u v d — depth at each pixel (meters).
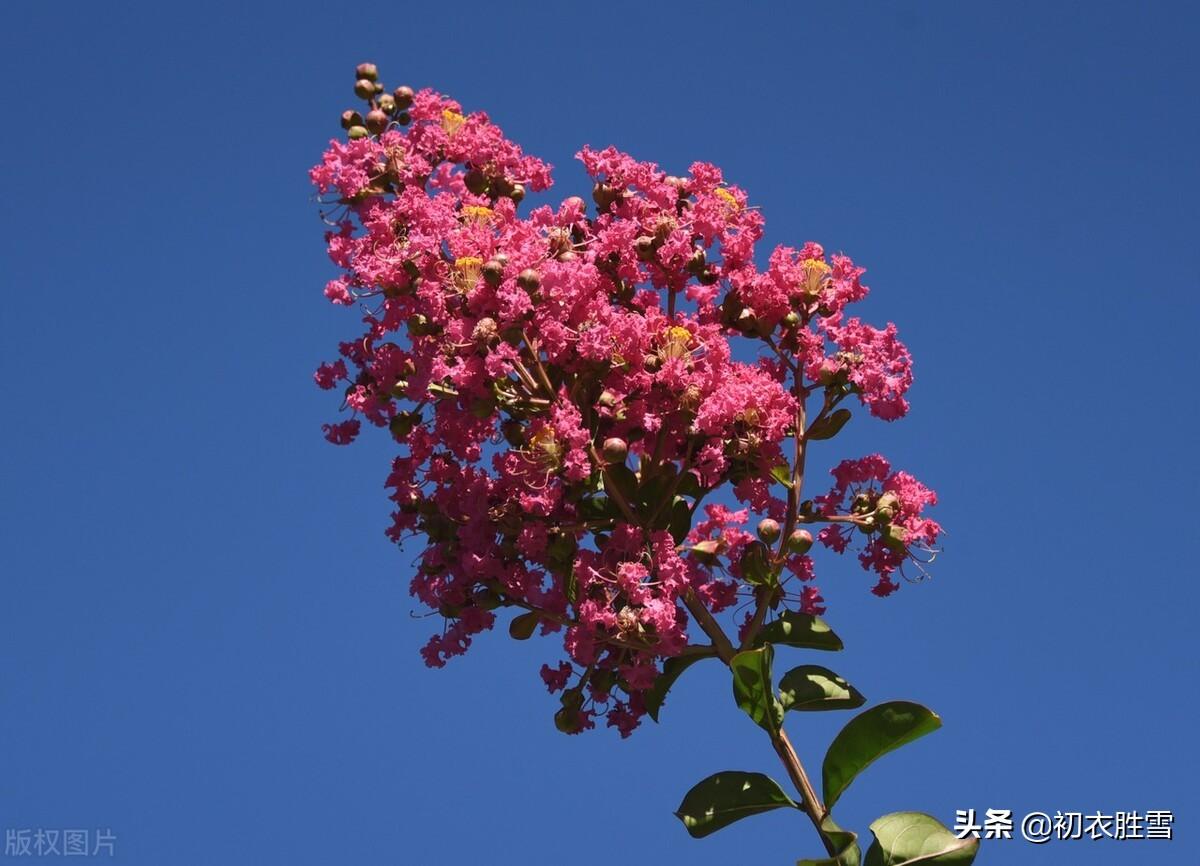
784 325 5.20
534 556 4.91
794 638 5.30
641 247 5.17
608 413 4.81
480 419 4.98
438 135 5.41
